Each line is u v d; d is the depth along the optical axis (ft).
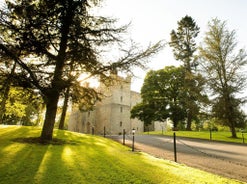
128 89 186.50
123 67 37.19
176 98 144.56
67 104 62.69
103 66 37.88
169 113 138.41
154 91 147.84
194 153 37.93
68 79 35.88
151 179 18.22
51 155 25.93
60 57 39.50
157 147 45.75
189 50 142.61
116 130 169.07
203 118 95.71
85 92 42.14
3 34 35.86
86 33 39.63
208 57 90.02
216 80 89.10
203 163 28.96
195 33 145.79
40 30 38.91
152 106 146.61
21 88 37.88
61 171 19.39
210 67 89.71
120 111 175.52
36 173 18.35
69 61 43.45
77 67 42.68
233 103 83.92
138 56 36.55
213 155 36.09
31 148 29.66
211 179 19.38
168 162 27.37
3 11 32.71
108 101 174.81
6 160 21.84
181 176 19.62
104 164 23.04
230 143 59.11
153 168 22.35
